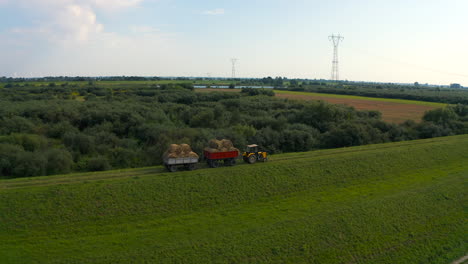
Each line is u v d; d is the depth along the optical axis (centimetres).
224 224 2336
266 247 2119
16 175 3450
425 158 4112
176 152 3130
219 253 2020
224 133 4853
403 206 2762
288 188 3019
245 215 2497
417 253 2256
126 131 5416
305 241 2223
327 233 2323
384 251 2256
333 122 6356
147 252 1945
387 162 3816
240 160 3669
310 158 3684
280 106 8294
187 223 2339
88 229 2198
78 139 4441
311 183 3156
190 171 3088
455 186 3225
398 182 3356
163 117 6050
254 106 8000
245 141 4819
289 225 2341
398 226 2527
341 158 3684
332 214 2519
